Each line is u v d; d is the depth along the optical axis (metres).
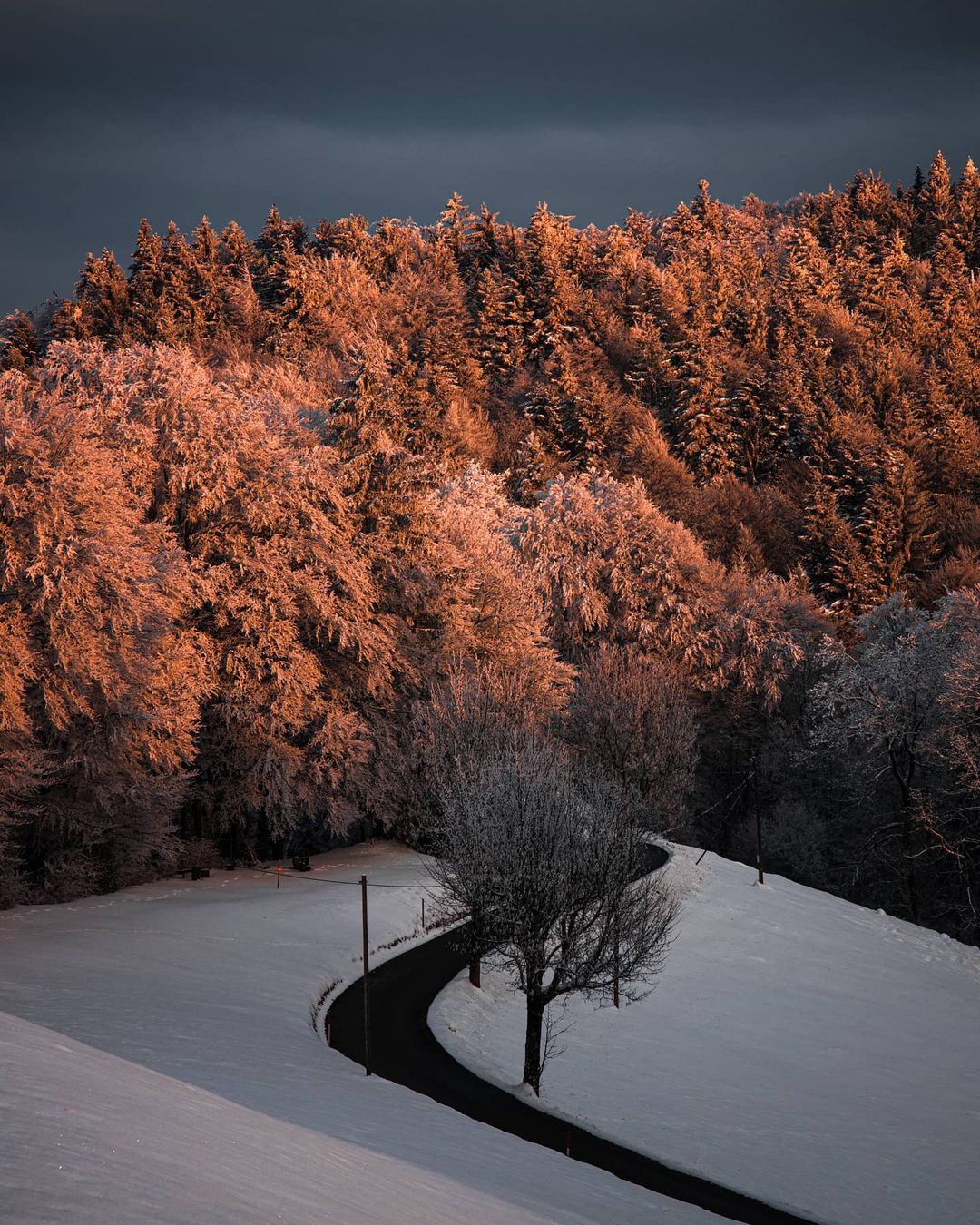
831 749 67.44
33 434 42.56
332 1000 35.34
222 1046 26.08
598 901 32.19
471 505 79.00
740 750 78.88
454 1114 24.52
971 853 62.22
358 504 56.22
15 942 35.56
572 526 80.12
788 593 86.38
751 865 71.62
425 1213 11.37
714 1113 29.20
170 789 46.00
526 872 29.75
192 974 34.00
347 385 60.47
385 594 55.75
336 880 48.59
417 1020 33.72
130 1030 26.22
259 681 49.81
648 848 58.81
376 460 57.28
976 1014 41.19
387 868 51.25
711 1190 23.89
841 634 89.50
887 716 60.34
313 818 52.03
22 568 41.09
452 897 37.69
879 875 68.12
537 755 38.25
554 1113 27.67
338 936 40.88
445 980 38.00
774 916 50.41
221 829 52.06
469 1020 34.56
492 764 35.06
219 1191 8.73
